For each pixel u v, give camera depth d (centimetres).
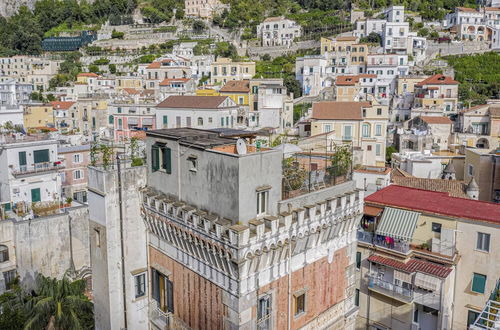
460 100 13538
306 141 6519
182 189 2933
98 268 3306
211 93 12356
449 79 12788
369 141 8750
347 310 3469
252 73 15825
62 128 11912
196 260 2802
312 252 3003
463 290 3972
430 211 4075
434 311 3844
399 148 10269
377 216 4319
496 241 3759
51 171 6544
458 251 3975
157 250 3219
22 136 6775
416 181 6131
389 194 4628
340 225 3181
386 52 16700
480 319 2416
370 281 4159
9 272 4722
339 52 15850
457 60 16450
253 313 2584
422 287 3794
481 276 3872
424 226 4128
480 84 14450
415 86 13275
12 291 4522
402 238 4028
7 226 4766
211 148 2692
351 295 3494
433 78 12962
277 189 2750
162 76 16400
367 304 4269
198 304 2842
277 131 10250
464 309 3972
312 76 14850
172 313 3131
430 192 4662
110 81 16912
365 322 4288
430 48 17662
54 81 19250
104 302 3288
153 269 3288
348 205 3198
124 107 10350
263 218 2611
